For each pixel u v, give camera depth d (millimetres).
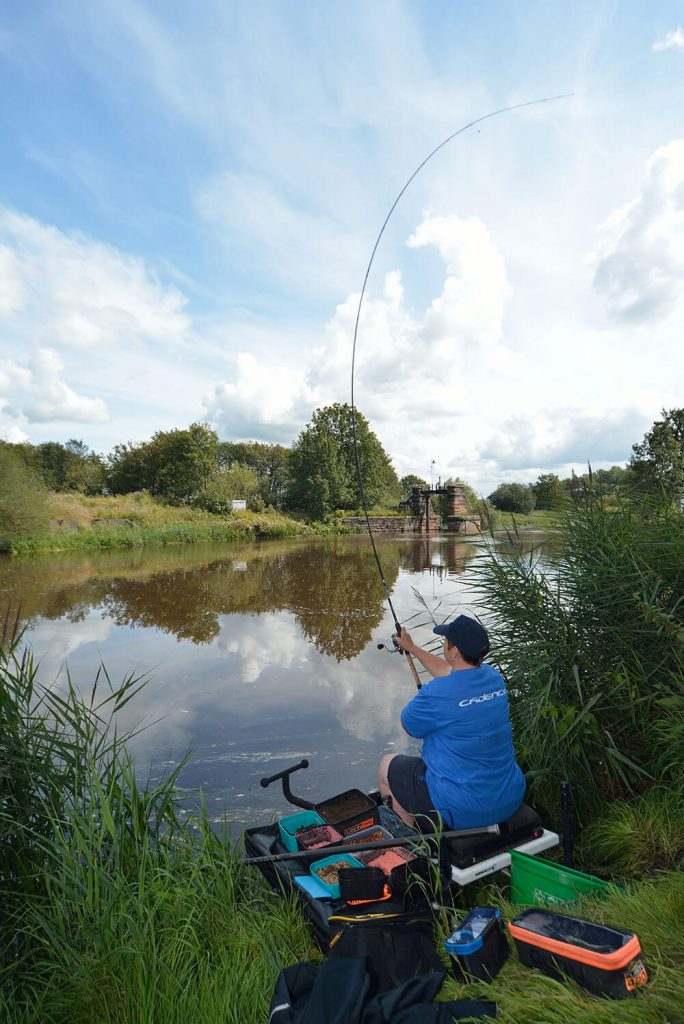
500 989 1871
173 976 2059
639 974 1796
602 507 3994
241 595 12023
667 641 3469
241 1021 1938
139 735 4949
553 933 1937
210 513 40094
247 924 2400
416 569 16625
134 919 2281
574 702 3492
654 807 3064
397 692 6066
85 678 6480
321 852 2492
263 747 4734
